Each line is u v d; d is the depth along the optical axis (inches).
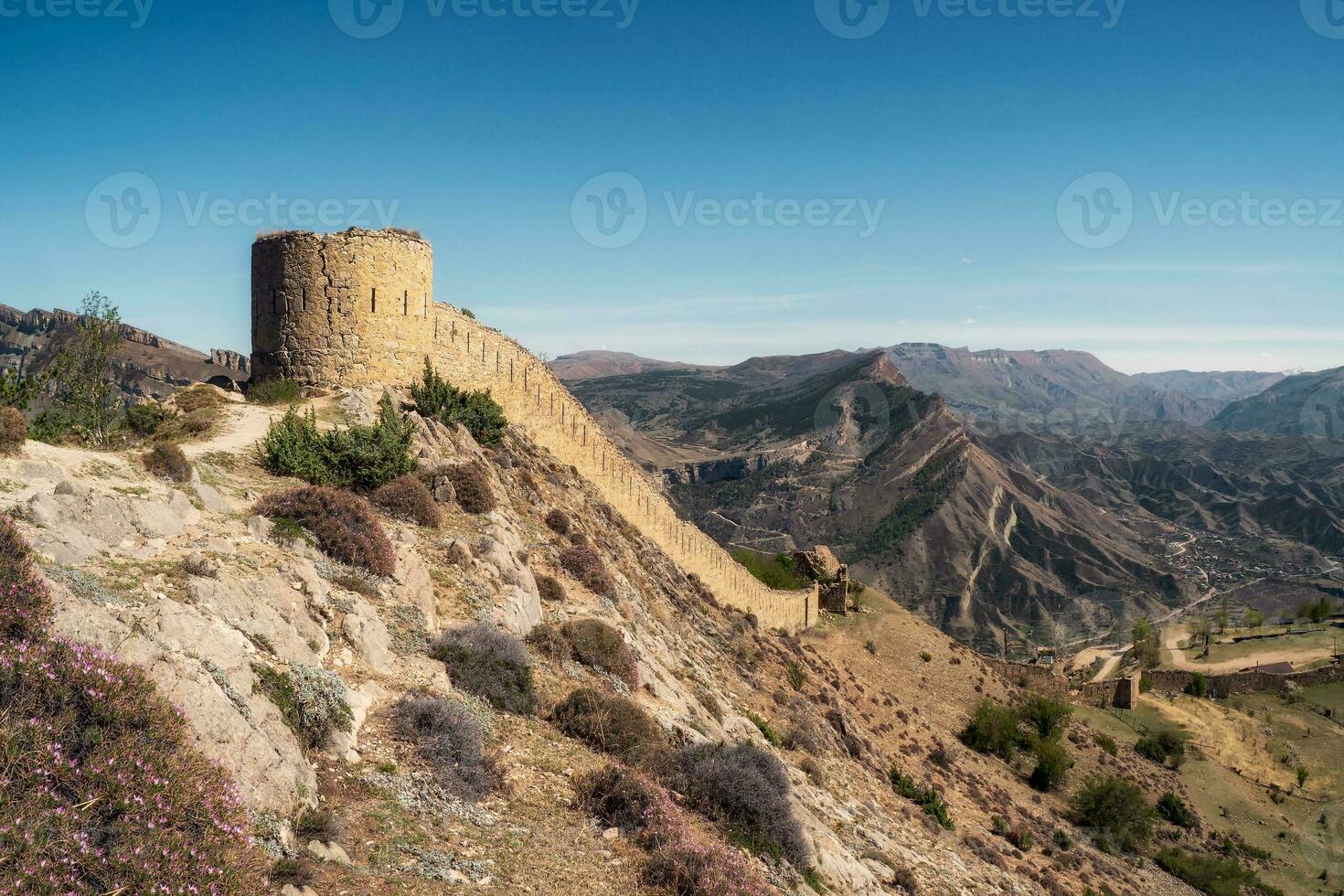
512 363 1931.6
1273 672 5305.1
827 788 1310.3
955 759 2440.9
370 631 732.0
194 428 1251.8
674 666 1315.2
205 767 424.8
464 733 647.1
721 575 2551.7
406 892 469.1
